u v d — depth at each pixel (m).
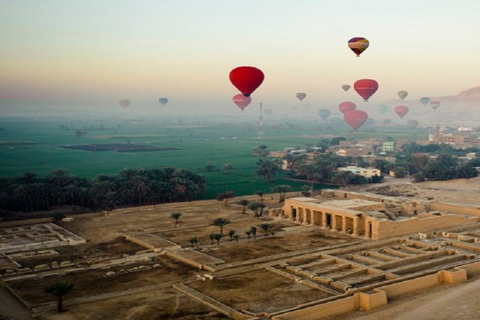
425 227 140.88
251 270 106.50
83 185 183.00
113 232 142.00
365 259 112.50
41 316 82.44
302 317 81.25
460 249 123.62
